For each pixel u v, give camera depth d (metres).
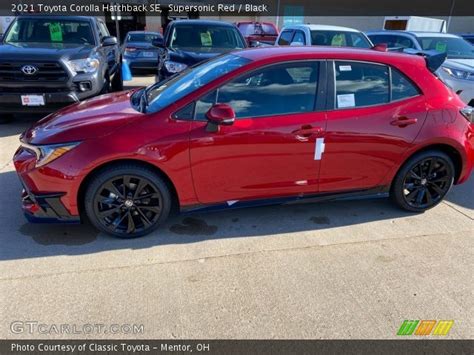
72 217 2.85
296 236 3.14
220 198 3.04
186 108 2.80
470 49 8.20
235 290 2.47
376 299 2.44
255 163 2.96
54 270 2.59
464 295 2.52
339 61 3.07
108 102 3.36
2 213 3.29
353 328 2.20
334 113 3.04
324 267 2.74
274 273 2.65
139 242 2.96
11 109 5.39
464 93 6.48
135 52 10.73
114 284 2.48
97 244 2.91
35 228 3.09
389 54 3.28
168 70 6.10
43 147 2.71
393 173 3.38
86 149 2.68
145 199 2.92
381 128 3.15
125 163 2.77
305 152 3.03
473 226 3.40
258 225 3.29
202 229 3.19
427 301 2.45
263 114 2.91
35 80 5.31
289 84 2.96
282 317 2.26
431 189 3.57
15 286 2.42
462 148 3.41
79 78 5.52
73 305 2.29
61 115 3.14
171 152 2.77
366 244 3.06
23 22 6.44
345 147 3.11
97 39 6.62
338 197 3.36
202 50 6.66
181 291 2.44
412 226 3.37
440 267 2.79
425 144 3.30
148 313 2.25
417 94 3.27
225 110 2.63
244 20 18.59
